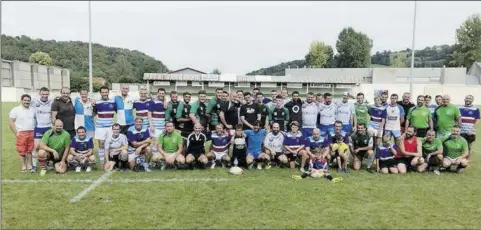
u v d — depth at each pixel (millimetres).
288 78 47812
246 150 8531
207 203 5789
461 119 9164
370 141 8234
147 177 7430
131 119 8820
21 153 7762
